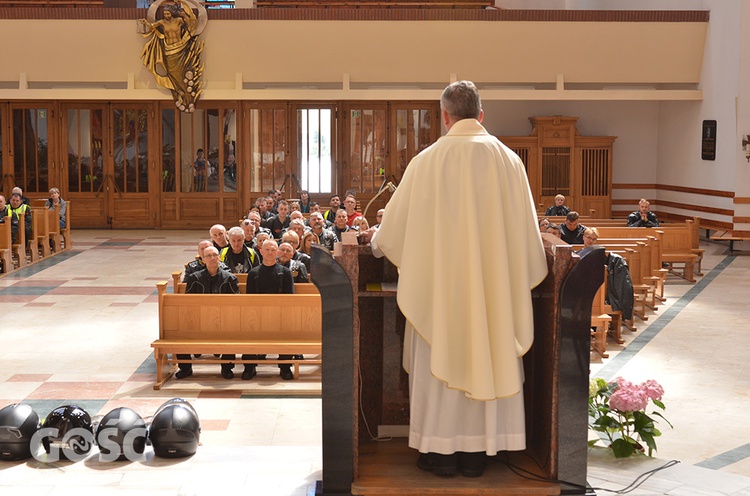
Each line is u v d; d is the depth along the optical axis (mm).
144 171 22406
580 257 3951
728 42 18750
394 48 19453
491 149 3918
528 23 19156
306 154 22344
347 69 19781
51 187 22281
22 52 19406
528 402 4465
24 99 21594
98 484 4738
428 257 3895
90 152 22281
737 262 17359
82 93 19672
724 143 19156
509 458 4328
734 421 7617
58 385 8586
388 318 4547
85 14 19000
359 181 22406
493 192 3885
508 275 3875
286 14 19109
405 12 19062
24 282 14484
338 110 22094
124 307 12430
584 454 4031
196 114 22219
